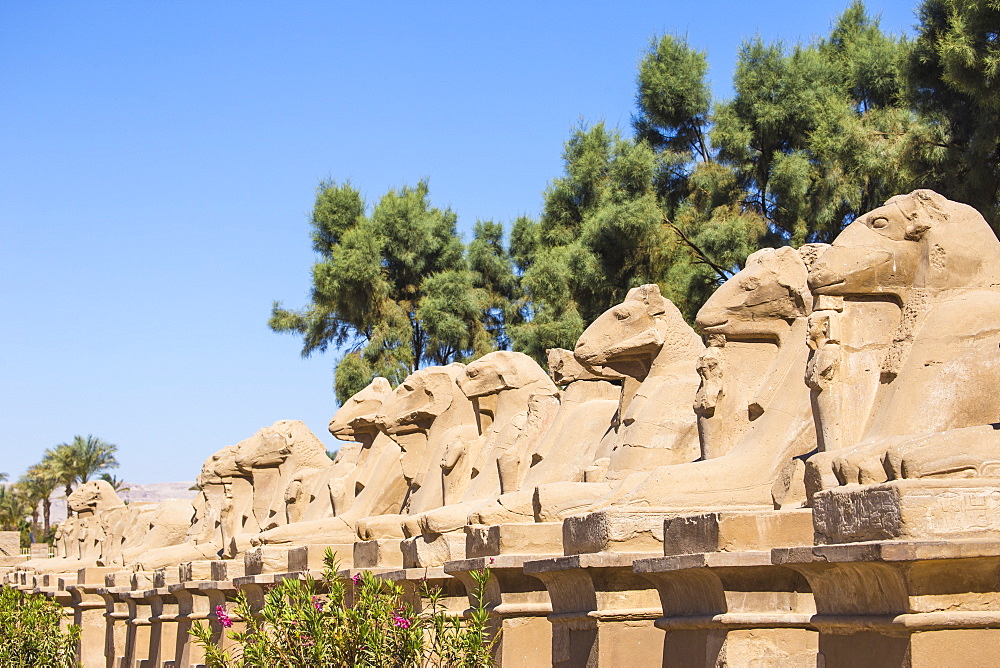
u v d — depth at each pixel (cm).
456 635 941
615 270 2269
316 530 1499
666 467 880
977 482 588
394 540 1308
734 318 916
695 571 744
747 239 2155
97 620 2302
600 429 1169
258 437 1850
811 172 2095
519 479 1220
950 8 1688
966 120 1730
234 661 1006
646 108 2412
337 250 2975
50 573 2564
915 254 738
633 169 2230
